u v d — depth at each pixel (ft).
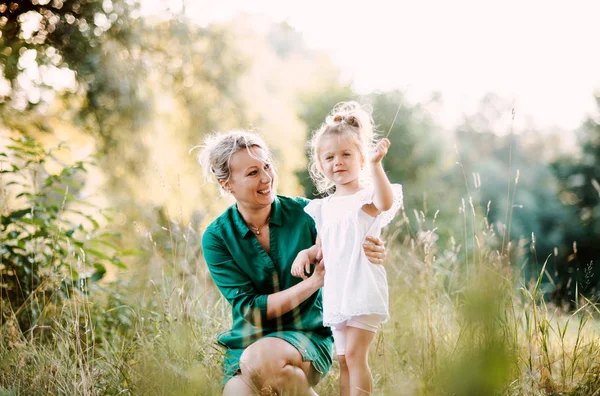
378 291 9.11
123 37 22.56
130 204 21.42
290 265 9.73
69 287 13.41
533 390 8.57
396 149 56.49
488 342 4.09
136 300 13.11
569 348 10.24
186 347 8.98
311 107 54.44
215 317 12.07
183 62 25.61
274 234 9.84
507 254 9.95
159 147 23.71
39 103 21.20
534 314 9.59
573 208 51.55
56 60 20.83
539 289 10.13
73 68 21.24
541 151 59.67
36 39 20.20
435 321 10.59
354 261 9.21
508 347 4.37
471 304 4.16
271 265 9.66
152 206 20.43
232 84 26.81
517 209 52.29
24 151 14.58
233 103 26.76
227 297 9.64
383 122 56.70
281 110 28.96
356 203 9.53
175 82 25.66
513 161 58.75
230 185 9.52
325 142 10.00
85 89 22.09
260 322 9.21
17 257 13.65
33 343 11.28
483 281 4.21
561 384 8.98
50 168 22.26
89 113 22.65
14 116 21.40
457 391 4.05
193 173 24.36
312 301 9.74
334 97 55.21
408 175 56.54
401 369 9.07
